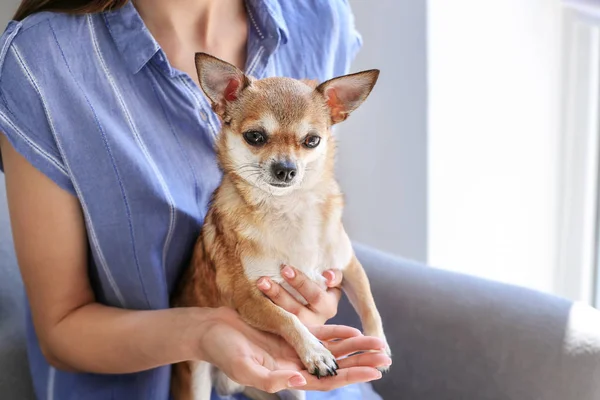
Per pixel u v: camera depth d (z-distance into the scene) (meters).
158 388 0.77
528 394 0.81
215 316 0.70
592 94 1.13
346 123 1.22
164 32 0.79
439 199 1.17
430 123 1.12
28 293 0.76
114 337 0.73
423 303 0.89
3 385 0.85
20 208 0.73
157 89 0.76
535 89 1.15
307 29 0.88
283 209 0.72
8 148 0.73
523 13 1.12
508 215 1.21
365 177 1.23
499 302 0.85
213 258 0.73
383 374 0.91
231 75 0.73
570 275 1.22
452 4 1.08
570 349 0.80
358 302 0.77
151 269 0.74
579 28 1.11
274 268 0.72
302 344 0.66
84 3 0.76
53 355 0.77
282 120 0.72
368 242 1.27
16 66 0.71
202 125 0.78
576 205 1.18
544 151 1.18
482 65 1.13
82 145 0.71
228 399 0.82
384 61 1.14
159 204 0.73
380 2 1.12
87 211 0.72
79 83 0.72
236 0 0.83
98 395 0.79
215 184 0.78
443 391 0.87
